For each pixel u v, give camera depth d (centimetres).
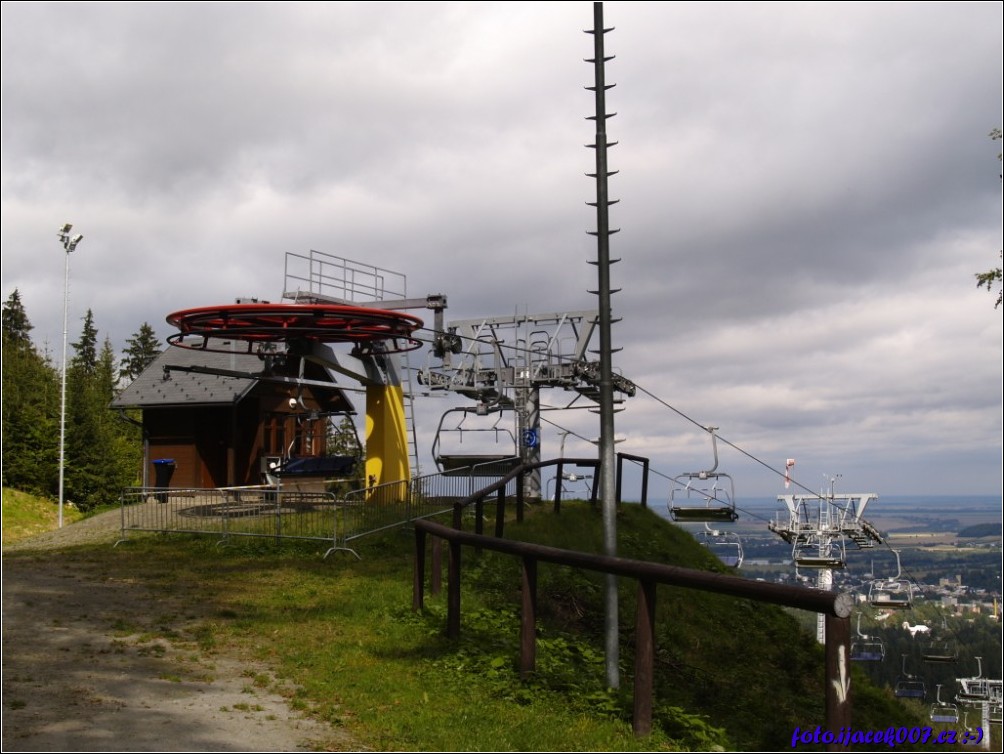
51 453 4438
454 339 2422
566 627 1366
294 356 2042
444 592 1344
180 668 915
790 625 1678
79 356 8269
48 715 732
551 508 2109
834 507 2344
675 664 1329
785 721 1191
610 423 902
